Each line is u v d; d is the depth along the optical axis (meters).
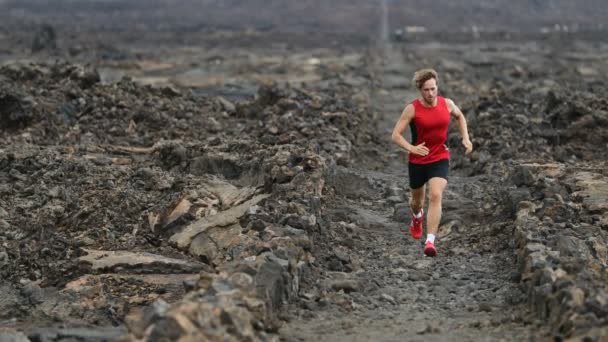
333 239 23.20
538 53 141.00
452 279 20.56
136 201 26.47
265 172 26.69
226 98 63.56
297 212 22.59
